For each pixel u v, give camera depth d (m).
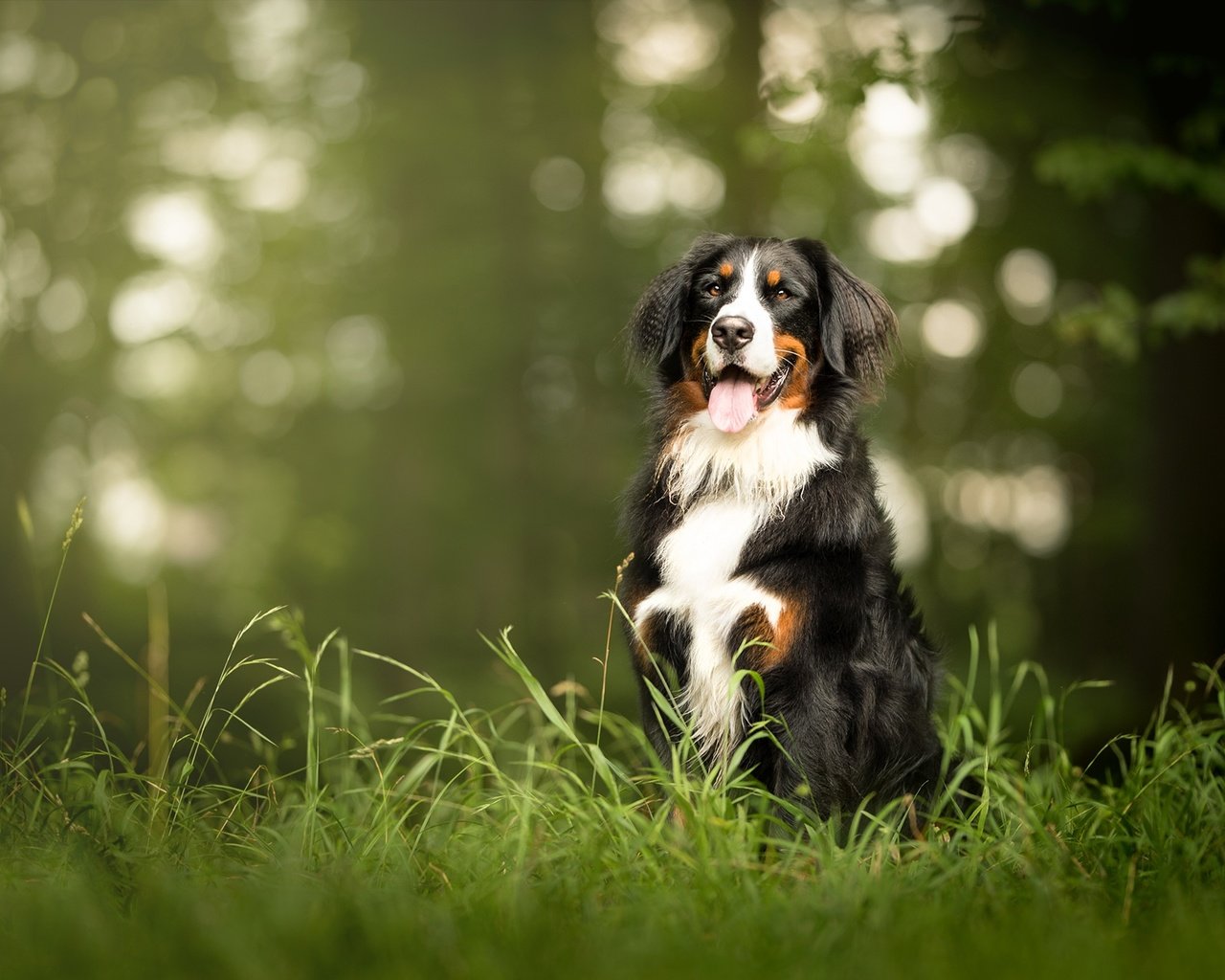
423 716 11.63
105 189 14.34
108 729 6.02
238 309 16.09
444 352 15.48
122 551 17.84
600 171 15.65
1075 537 18.77
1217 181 8.25
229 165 15.48
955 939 2.95
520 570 16.30
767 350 4.51
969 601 21.62
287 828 3.89
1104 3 8.08
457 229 15.30
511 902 3.13
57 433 14.95
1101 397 18.34
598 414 16.48
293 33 15.23
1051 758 4.89
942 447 20.00
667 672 4.48
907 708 4.59
